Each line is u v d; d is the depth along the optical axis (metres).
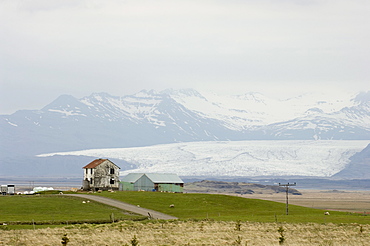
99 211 151.88
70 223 126.25
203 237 99.69
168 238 97.75
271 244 88.75
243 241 92.75
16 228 113.19
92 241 91.81
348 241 95.62
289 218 143.25
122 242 90.75
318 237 102.19
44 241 90.94
